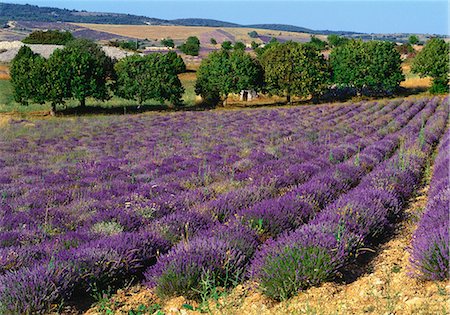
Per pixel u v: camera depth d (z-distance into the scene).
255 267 5.78
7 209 10.86
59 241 7.50
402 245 7.10
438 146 19.30
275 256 5.68
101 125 38.41
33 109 53.16
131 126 37.16
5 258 6.61
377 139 23.05
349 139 23.94
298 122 35.16
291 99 64.00
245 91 64.50
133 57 54.59
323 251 5.62
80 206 10.66
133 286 6.23
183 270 5.73
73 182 14.84
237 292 5.66
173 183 13.11
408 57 96.19
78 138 31.52
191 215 8.39
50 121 42.22
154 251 7.04
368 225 7.23
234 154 19.80
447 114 32.38
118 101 60.56
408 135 21.73
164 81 54.09
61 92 48.50
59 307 5.46
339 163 14.34
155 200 10.24
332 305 5.00
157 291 5.79
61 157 22.95
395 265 6.16
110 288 6.16
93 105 56.78
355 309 4.82
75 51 52.22
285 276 5.39
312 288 5.43
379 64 59.06
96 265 6.11
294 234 6.33
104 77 53.12
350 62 60.31
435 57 59.59
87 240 7.53
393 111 37.53
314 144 22.19
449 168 11.27
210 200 10.39
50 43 109.00
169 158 19.20
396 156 14.56
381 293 5.19
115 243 6.70
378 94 63.28
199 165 15.80
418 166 13.59
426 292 5.07
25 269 5.85
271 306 5.24
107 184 13.88
